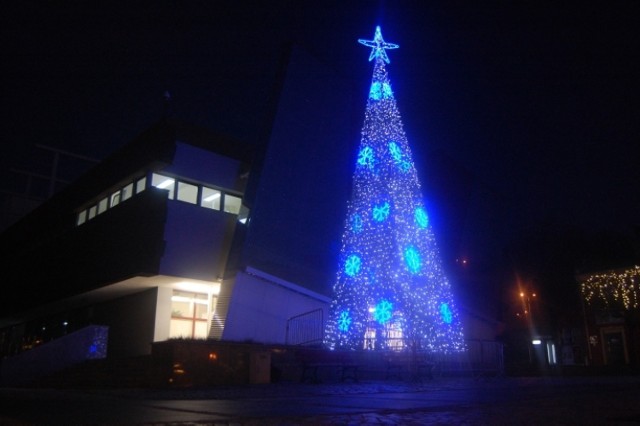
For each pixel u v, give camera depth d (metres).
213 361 14.45
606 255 31.53
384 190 23.92
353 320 22.67
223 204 24.31
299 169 24.72
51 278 28.02
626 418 6.20
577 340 31.19
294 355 16.47
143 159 22.69
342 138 27.38
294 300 23.02
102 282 23.36
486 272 35.50
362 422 5.94
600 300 30.41
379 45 25.80
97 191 25.95
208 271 22.66
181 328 23.89
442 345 22.39
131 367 15.66
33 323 35.22
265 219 22.75
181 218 22.16
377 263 22.94
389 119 24.98
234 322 20.84
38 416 6.71
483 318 29.75
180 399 10.02
